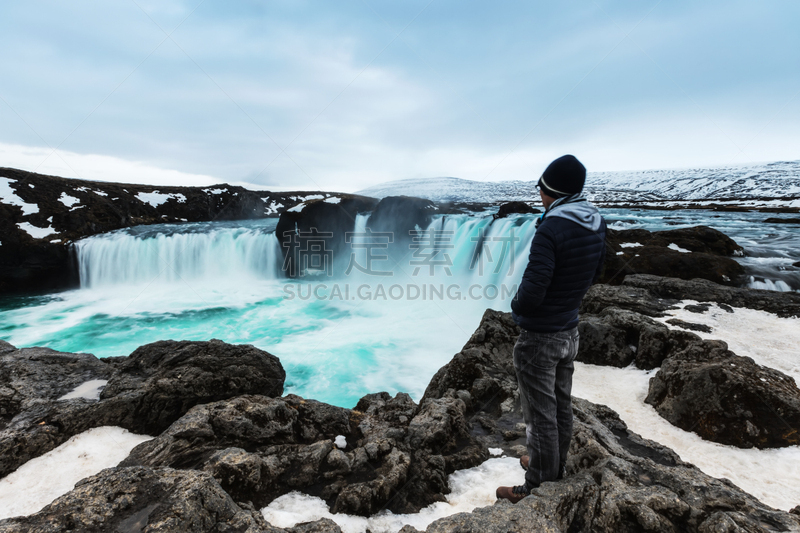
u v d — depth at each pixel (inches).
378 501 103.0
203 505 76.9
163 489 79.3
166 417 152.0
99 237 768.3
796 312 250.4
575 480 91.4
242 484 100.7
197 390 163.2
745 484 117.8
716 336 216.1
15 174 833.5
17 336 479.2
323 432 140.3
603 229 79.3
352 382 339.6
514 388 175.5
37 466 118.5
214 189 1228.5
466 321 502.0
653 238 525.3
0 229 691.4
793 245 565.6
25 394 150.0
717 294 288.8
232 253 812.6
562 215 76.4
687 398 155.9
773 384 150.7
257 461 105.0
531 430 88.4
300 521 92.6
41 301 635.5
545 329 80.7
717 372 153.3
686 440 146.3
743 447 137.9
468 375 194.2
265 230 860.6
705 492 88.2
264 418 133.5
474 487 110.7
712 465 129.1
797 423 137.0
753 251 521.3
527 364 84.4
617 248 475.5
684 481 92.7
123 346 449.4
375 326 490.3
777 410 140.7
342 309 576.1
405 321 510.9
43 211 781.3
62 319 540.1
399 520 96.7
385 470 114.5
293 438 133.1
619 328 223.5
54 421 132.5
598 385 195.5
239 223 1085.1
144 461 111.3
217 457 104.1
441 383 198.2
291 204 1433.3
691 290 298.8
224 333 477.1
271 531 76.5
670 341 204.1
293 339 449.1
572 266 76.0
